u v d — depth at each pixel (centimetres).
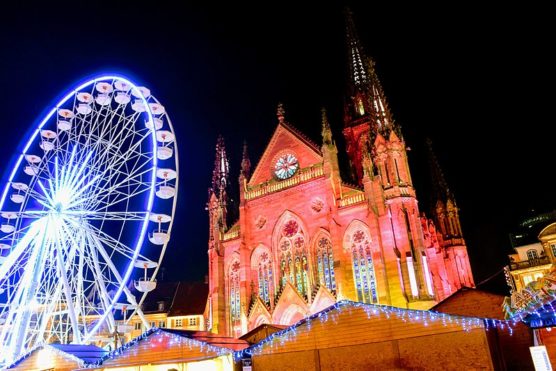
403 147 8119
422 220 9175
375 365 3719
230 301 8506
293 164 8731
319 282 7631
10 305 5741
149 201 6209
